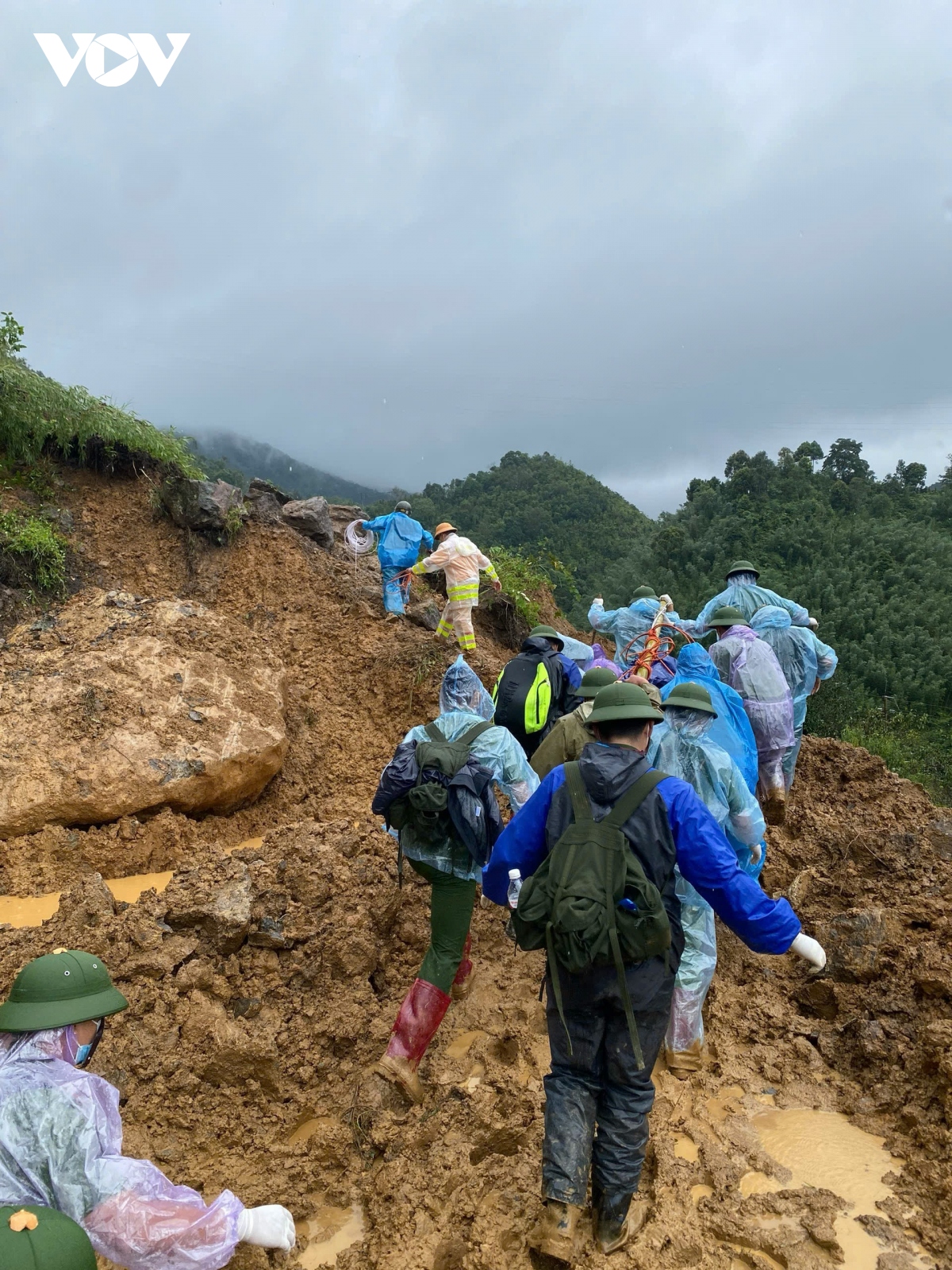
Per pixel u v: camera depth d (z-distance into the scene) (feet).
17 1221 6.07
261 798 22.41
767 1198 9.82
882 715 116.98
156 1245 6.71
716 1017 13.75
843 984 13.85
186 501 29.71
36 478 29.37
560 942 8.44
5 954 13.01
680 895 12.42
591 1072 9.23
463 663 14.67
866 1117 11.43
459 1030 13.62
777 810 19.89
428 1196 10.09
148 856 18.69
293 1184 10.61
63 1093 6.78
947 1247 9.18
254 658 23.59
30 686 20.16
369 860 15.80
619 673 20.61
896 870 17.51
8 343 29.71
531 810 9.61
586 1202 8.96
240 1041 11.90
